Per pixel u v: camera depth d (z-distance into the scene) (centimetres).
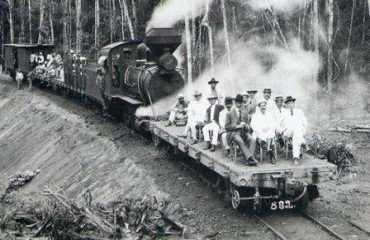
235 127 1290
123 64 2380
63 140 2450
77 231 1233
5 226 1405
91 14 5216
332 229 1180
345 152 1742
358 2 4184
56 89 3759
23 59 4319
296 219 1256
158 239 1200
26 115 3369
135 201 1370
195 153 1461
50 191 1375
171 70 2025
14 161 2759
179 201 1411
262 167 1229
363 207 1336
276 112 1325
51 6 5544
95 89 2709
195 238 1193
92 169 1953
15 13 6016
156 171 1664
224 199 1374
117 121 2520
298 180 1224
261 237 1148
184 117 1862
